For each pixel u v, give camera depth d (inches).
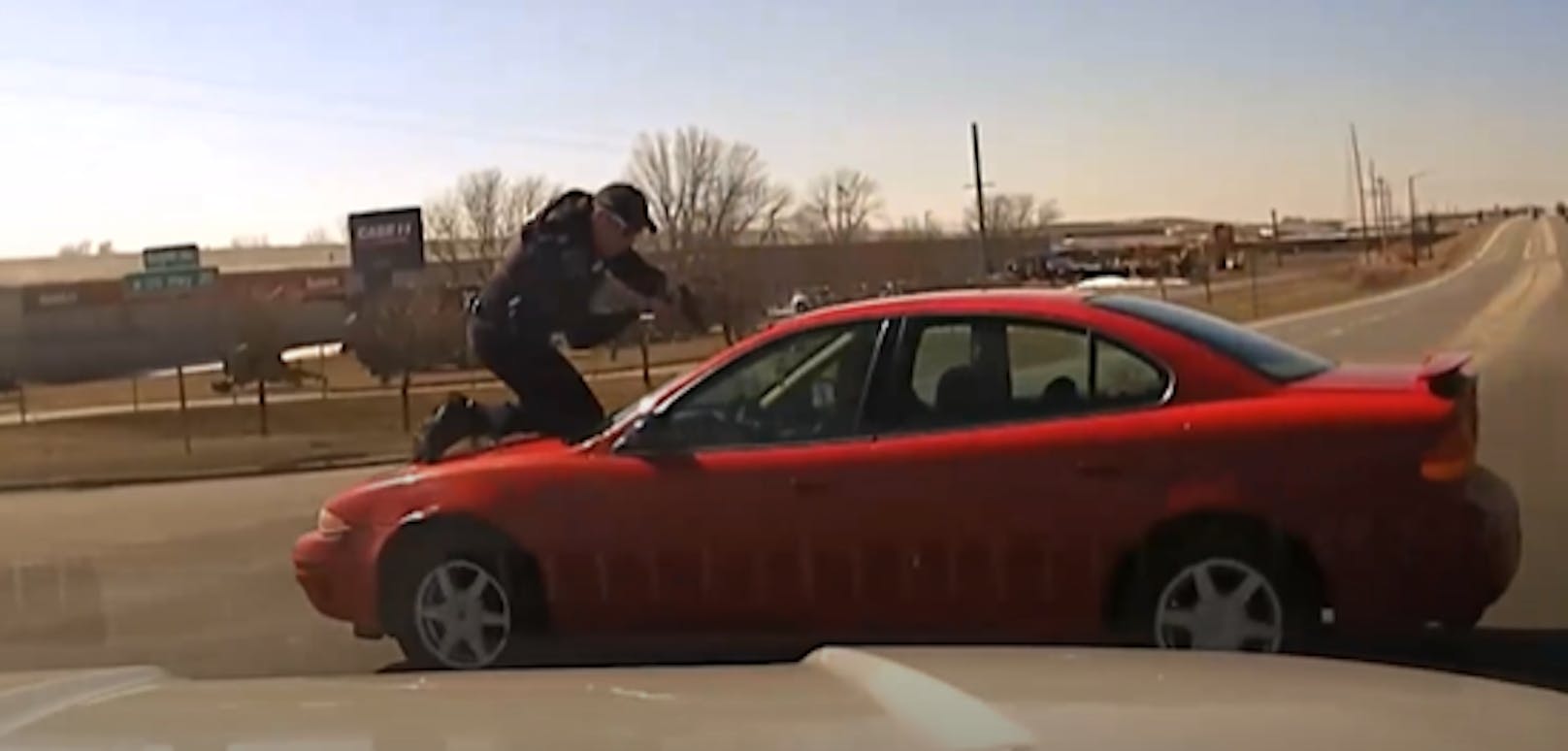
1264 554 204.1
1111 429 210.4
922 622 215.5
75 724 97.0
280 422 1115.9
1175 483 205.9
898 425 220.2
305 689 109.4
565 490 229.9
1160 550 207.8
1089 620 209.3
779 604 220.4
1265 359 217.9
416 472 245.0
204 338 1785.2
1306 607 204.4
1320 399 207.3
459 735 90.7
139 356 1781.5
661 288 317.4
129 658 280.2
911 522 214.4
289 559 406.3
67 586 369.4
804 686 103.1
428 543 236.1
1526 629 248.7
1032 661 110.3
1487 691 96.9
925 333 223.6
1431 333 1167.6
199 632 304.2
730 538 221.6
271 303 1722.4
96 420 1176.2
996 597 212.1
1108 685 98.3
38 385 1740.9
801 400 226.1
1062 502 209.6
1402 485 200.8
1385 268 3058.6
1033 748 81.2
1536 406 610.2
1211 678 100.9
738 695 100.0
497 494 233.0
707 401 229.5
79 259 2113.7
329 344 1712.6
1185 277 2030.0
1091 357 216.8
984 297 225.5
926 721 88.8
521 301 301.1
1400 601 201.5
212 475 781.9
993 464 212.2
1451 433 201.8
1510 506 213.3
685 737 87.4
